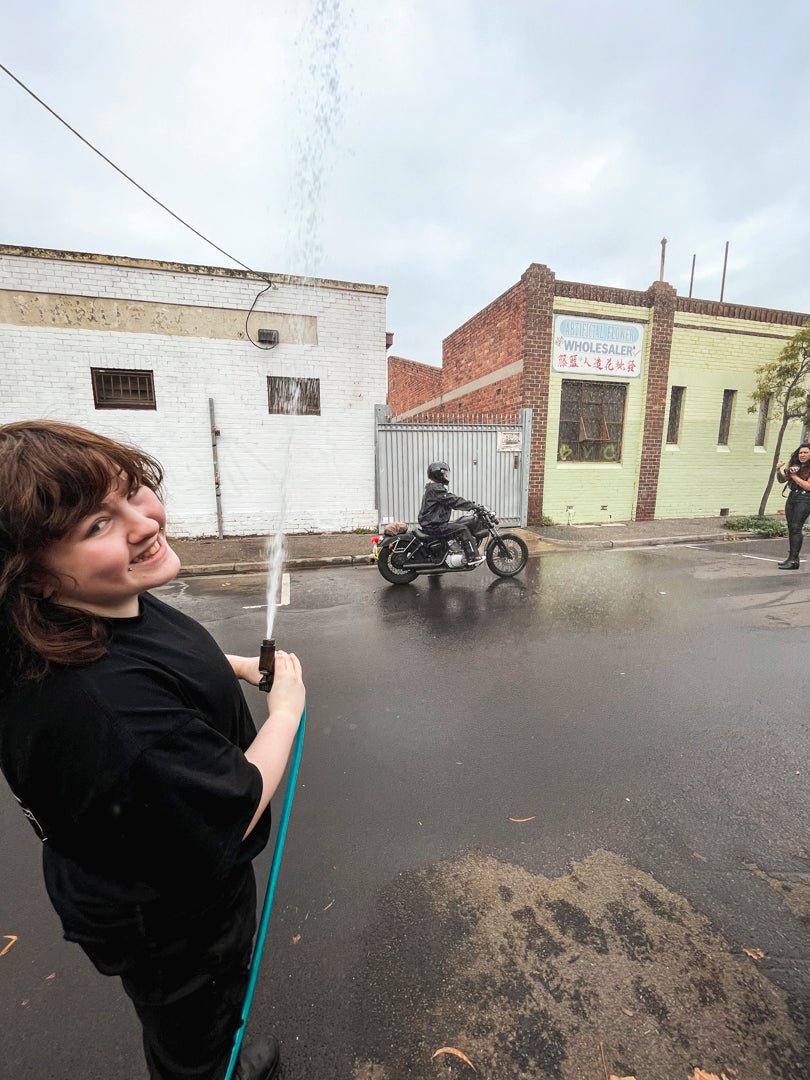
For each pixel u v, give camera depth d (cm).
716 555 862
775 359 1231
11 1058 141
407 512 1023
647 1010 151
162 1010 89
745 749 286
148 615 85
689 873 201
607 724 312
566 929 178
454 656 419
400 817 232
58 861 79
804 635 468
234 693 94
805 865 205
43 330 799
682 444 1212
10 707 67
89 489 66
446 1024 148
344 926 179
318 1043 143
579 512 1159
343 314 933
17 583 66
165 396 870
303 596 609
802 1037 144
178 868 76
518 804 241
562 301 1057
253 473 934
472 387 1319
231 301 873
